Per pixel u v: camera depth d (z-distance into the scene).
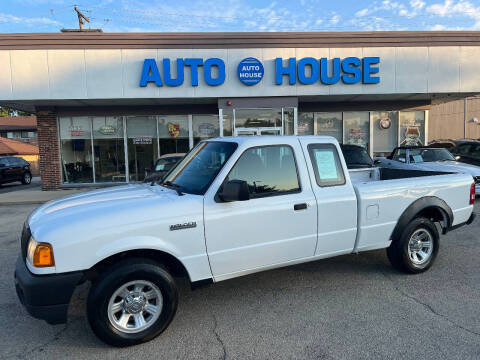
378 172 5.98
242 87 12.58
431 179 4.59
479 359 2.79
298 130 15.55
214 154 3.82
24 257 3.14
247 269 3.58
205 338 3.19
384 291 4.08
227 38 12.37
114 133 14.95
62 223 2.97
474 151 12.08
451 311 3.57
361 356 2.86
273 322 3.44
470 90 12.84
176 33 12.23
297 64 12.60
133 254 3.23
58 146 14.61
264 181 3.64
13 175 18.84
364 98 14.38
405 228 4.39
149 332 3.12
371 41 12.59
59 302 2.89
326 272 4.71
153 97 12.44
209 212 3.33
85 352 3.03
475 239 6.09
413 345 2.99
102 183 14.97
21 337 3.28
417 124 15.66
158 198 3.38
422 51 12.70
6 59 11.95
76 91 12.20
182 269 3.33
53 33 11.94
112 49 12.17
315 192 3.85
